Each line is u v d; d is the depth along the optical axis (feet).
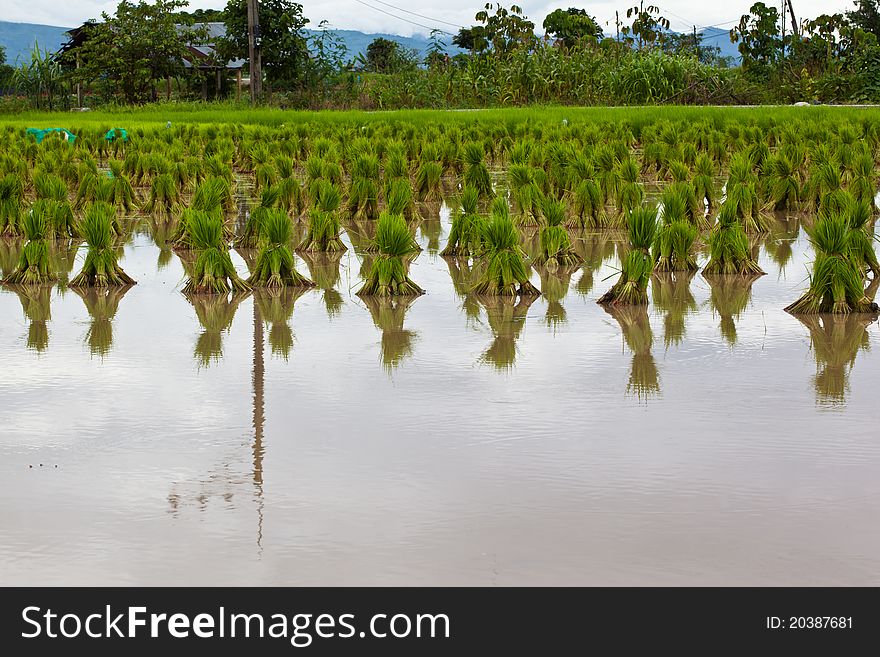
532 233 62.69
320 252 56.90
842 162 77.20
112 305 43.21
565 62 180.34
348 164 86.17
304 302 43.78
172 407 28.81
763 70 189.06
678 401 29.22
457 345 35.99
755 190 67.62
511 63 183.52
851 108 136.36
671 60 176.65
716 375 31.96
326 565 19.62
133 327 39.01
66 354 34.83
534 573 19.29
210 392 30.25
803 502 22.08
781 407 28.60
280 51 219.41
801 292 45.24
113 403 29.22
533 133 106.32
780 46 192.65
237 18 216.33
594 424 27.20
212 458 24.81
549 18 240.53
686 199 62.18
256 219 58.23
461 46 269.44
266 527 21.07
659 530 20.80
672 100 173.58
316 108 196.65
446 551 20.04
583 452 25.09
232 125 122.01
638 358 34.09
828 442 25.73
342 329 38.58
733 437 26.12
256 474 23.79
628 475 23.61
